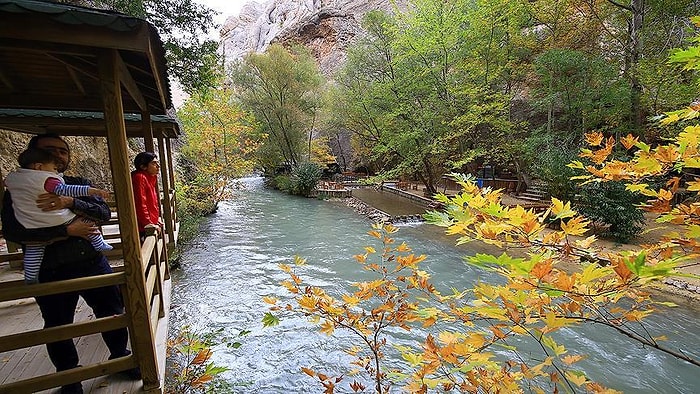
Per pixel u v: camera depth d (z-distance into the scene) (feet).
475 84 44.98
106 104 5.60
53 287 5.35
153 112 13.56
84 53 5.40
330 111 69.51
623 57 35.14
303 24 123.34
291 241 32.89
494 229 4.29
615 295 4.00
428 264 24.84
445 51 45.03
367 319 7.55
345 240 33.04
